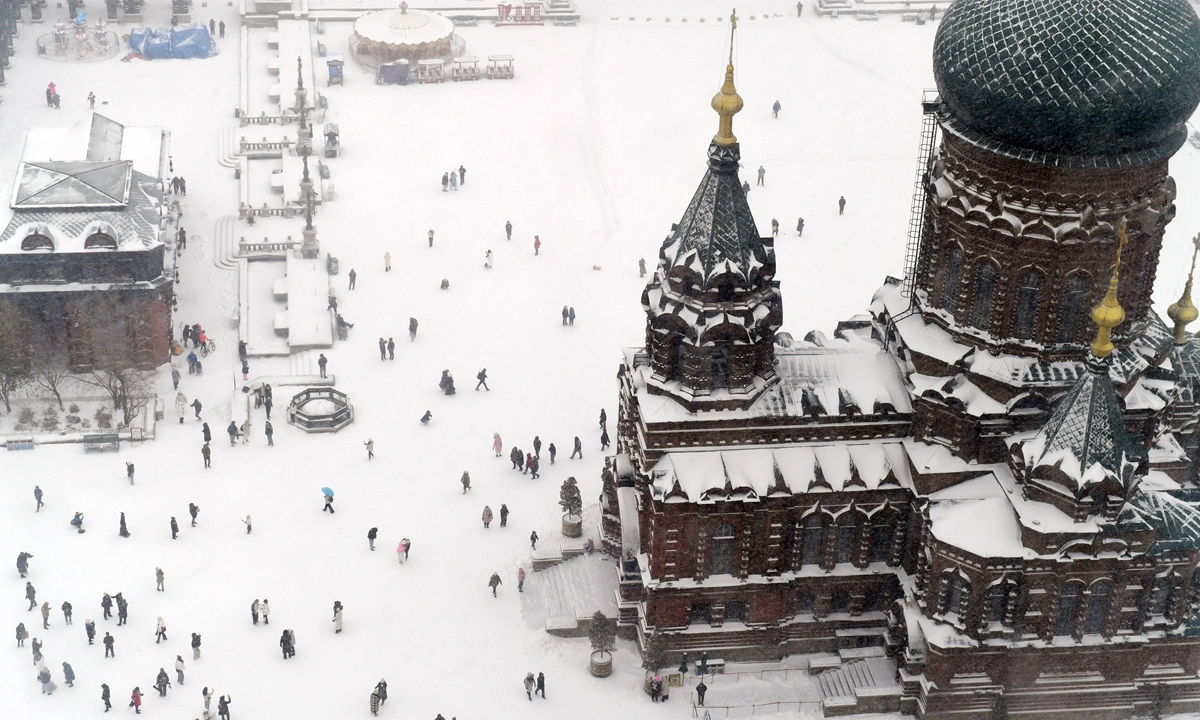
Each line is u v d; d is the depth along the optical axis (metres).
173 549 113.12
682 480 95.81
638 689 100.00
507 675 101.38
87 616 106.50
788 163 177.62
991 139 89.19
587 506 117.62
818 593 100.56
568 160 179.38
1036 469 90.44
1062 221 88.94
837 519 98.00
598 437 127.81
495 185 172.88
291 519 116.88
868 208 166.75
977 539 91.62
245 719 97.81
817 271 153.62
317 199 166.12
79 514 114.81
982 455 95.25
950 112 92.19
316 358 139.00
